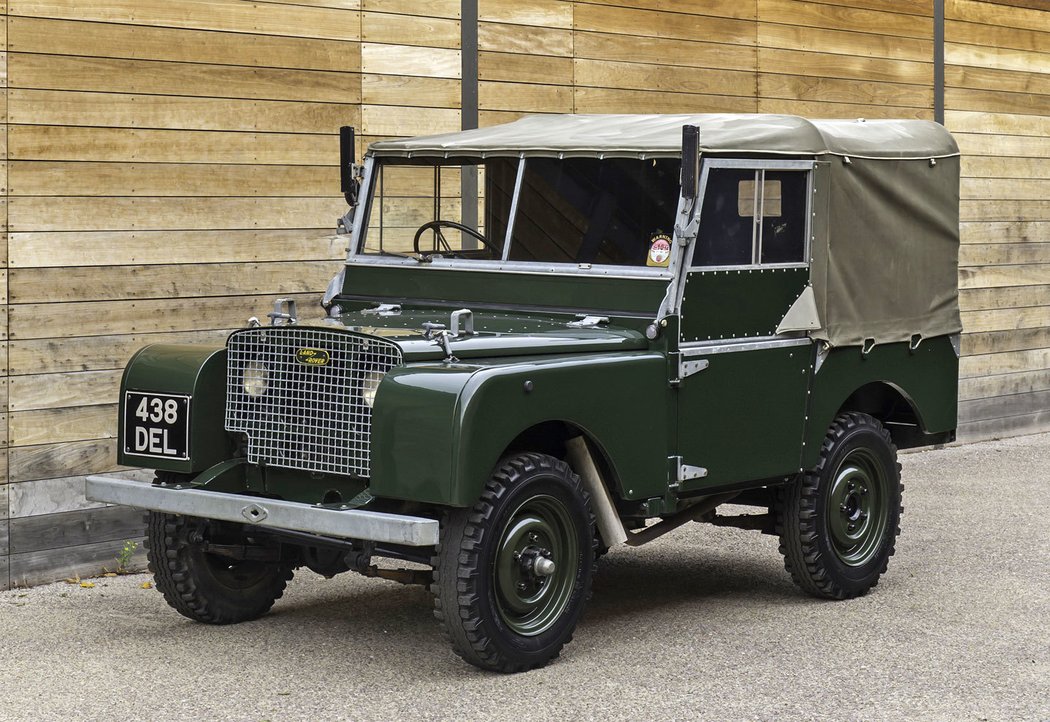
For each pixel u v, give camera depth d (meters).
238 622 6.56
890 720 5.21
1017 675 5.79
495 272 6.61
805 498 6.87
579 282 6.37
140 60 7.58
